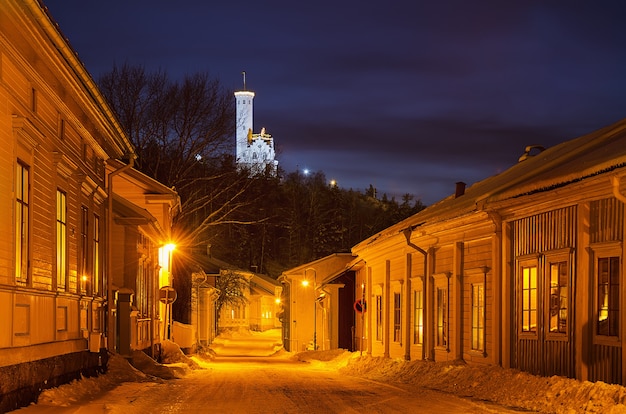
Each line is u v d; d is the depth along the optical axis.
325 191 114.00
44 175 15.36
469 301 21.16
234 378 24.78
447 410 14.23
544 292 16.48
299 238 107.81
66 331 17.08
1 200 12.44
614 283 13.93
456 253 21.83
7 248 12.74
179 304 46.97
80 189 18.77
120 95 48.38
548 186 15.48
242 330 101.25
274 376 26.22
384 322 30.64
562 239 15.70
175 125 48.78
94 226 20.80
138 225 26.55
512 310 18.20
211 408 14.86
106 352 21.38
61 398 15.05
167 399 16.67
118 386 19.47
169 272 38.00
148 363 25.27
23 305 13.74
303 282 56.12
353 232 110.75
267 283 107.19
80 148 18.92
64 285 17.20
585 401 13.02
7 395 12.66
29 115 14.09
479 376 18.19
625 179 13.05
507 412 13.67
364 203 118.44
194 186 50.31
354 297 46.53
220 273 77.62
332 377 25.75
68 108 16.89
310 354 44.78
